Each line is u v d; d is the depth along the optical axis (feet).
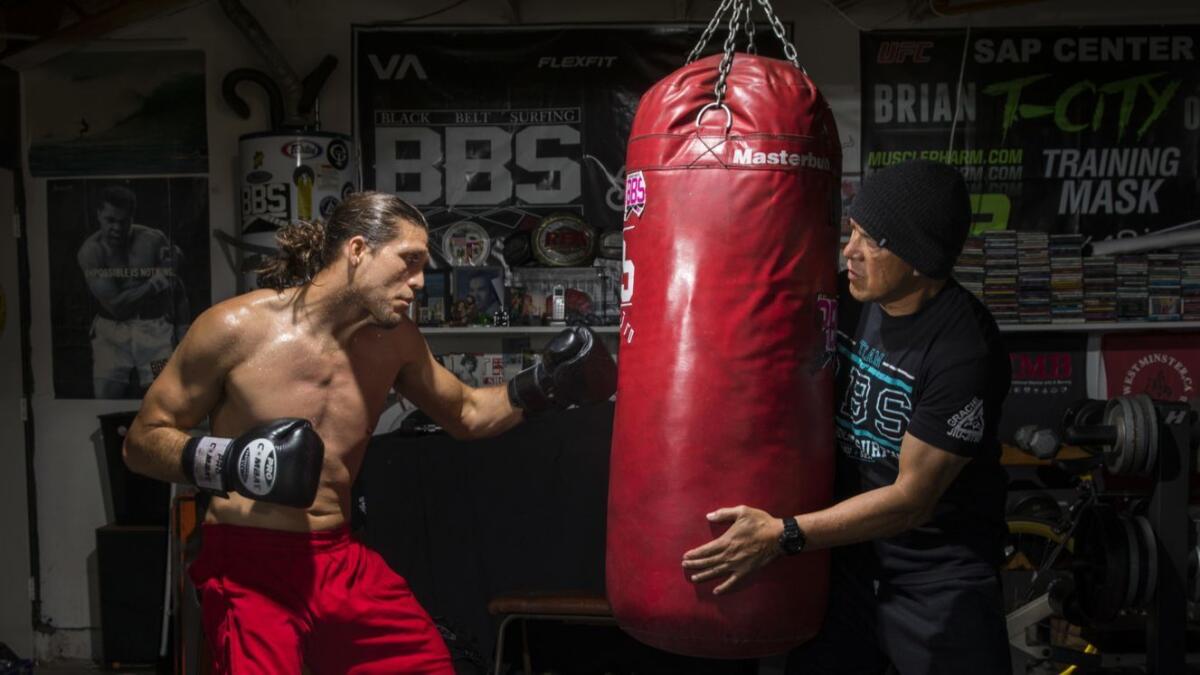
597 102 15.70
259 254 14.57
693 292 6.21
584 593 11.52
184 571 13.12
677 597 6.31
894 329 6.91
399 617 7.77
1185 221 15.49
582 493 13.25
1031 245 15.10
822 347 6.50
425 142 15.78
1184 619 9.78
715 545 6.12
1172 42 15.38
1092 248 15.57
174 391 7.34
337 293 7.39
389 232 7.28
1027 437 11.98
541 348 15.88
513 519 13.17
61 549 15.96
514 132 15.72
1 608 15.07
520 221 15.83
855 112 15.66
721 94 6.28
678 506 6.24
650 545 6.36
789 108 6.27
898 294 6.68
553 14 15.74
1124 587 9.82
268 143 14.46
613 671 13.33
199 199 15.78
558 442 13.35
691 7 15.76
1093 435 9.91
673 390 6.24
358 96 15.71
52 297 15.92
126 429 14.83
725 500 6.19
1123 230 15.55
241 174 14.80
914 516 6.53
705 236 6.21
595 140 15.71
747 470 6.19
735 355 6.16
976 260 15.11
